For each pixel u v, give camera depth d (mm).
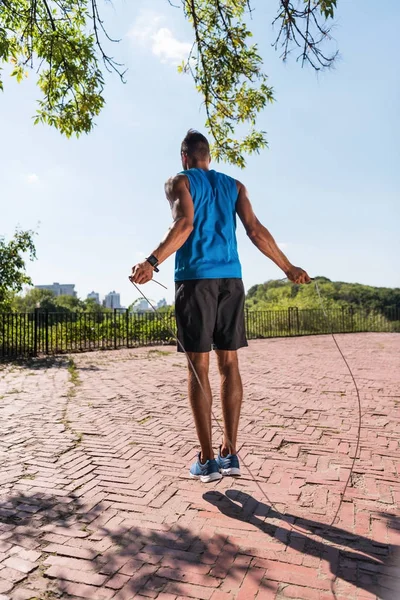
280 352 11391
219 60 5707
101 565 1940
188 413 4812
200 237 2555
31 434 4020
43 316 11969
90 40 5539
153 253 2307
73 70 5500
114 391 6172
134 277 2266
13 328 11914
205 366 2572
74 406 5219
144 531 2232
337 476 2963
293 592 1729
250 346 13195
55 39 5293
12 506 2535
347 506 2504
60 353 11680
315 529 2238
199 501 2586
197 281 2514
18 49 5844
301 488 2766
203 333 2512
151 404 5289
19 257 12594
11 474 3031
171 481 2900
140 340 14227
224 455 2691
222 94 6105
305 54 4125
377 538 2145
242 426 4230
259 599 1688
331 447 3586
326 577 1827
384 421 4391
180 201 2480
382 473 3010
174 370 8289
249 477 2955
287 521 2326
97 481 2898
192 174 2615
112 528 2270
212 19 5613
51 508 2508
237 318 2617
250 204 2764
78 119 6098
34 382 7031
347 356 10352
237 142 6398
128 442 3766
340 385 6457
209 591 1745
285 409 4934
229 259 2605
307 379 7027
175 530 2240
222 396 2664
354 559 1960
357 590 1736
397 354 10719
